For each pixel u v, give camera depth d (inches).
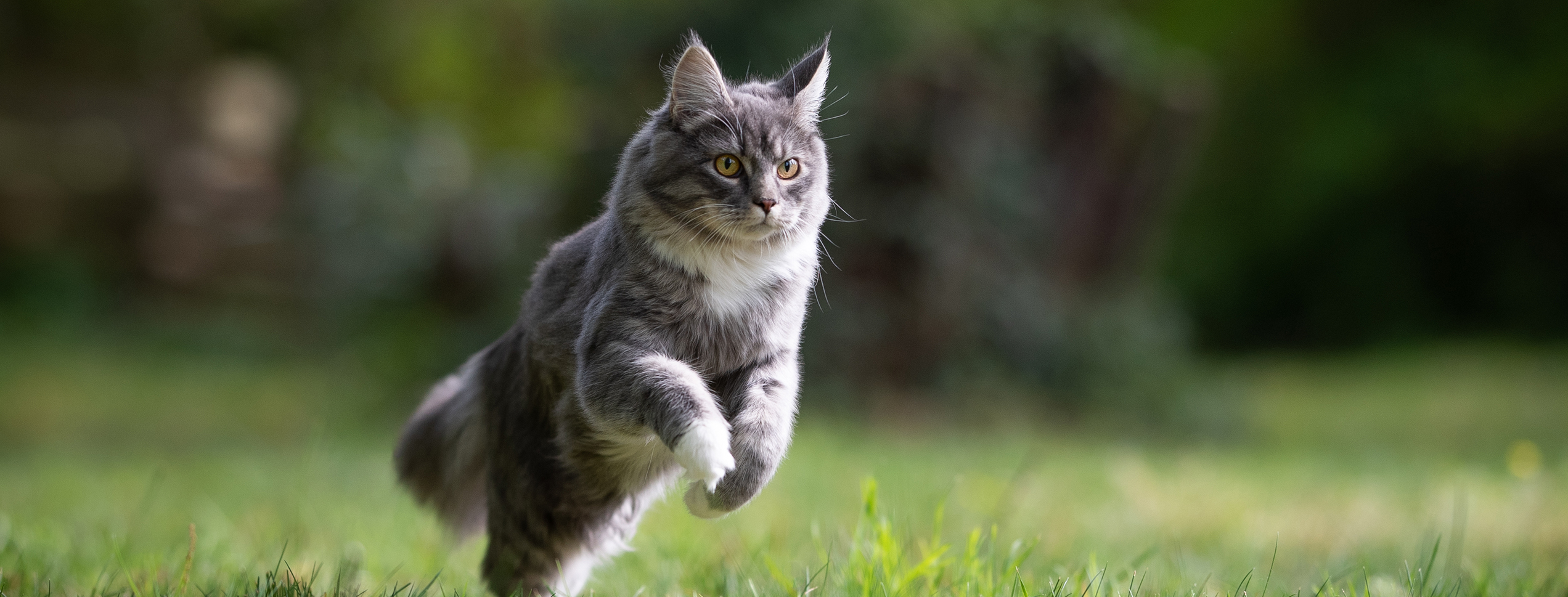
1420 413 612.4
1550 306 816.3
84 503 333.7
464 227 634.2
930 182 519.2
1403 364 755.4
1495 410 599.8
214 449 528.7
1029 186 547.8
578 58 570.3
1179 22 797.9
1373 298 852.6
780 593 189.9
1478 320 837.8
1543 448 483.8
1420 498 331.3
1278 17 820.6
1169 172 587.2
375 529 283.0
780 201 201.0
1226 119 839.7
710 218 199.0
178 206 929.5
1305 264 876.6
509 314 566.3
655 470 203.5
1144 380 563.5
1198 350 866.1
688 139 203.2
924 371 527.5
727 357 198.2
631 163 206.4
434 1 886.4
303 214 780.0
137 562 226.4
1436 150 807.1
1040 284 555.5
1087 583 194.5
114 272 897.5
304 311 820.6
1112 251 579.8
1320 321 867.4
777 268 203.9
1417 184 832.3
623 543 214.1
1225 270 877.2
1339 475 384.5
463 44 894.4
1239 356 856.3
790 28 509.0
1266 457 454.0
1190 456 458.9
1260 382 730.2
